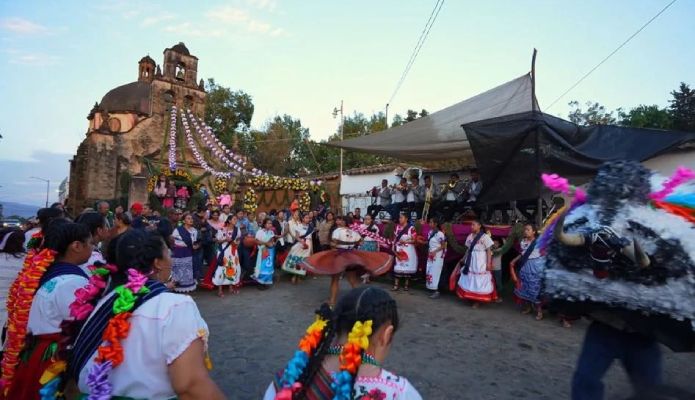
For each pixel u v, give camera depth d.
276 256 10.99
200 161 19.94
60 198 48.44
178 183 18.75
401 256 9.05
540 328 6.33
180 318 1.71
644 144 7.32
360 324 1.55
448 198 10.77
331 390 1.54
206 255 9.41
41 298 2.45
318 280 10.21
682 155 9.11
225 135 38.25
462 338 5.75
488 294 7.45
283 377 1.63
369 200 16.95
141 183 18.36
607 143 7.60
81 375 1.72
